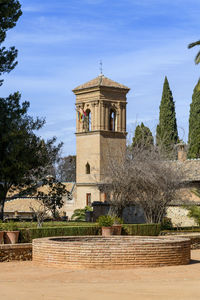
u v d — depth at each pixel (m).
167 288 16.88
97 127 72.19
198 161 51.47
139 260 22.69
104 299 14.76
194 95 70.31
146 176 42.44
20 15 43.25
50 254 23.08
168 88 76.12
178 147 52.84
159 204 43.34
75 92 74.94
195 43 41.59
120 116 74.00
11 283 18.28
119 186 45.62
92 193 71.31
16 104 42.50
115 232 34.75
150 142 50.50
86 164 73.00
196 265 23.95
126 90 74.56
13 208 70.00
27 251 26.16
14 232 28.09
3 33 42.19
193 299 14.80
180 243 24.00
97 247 22.33
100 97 72.25
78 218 63.75
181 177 43.88
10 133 40.53
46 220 50.00
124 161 46.91
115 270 21.84
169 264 23.39
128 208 50.41
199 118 69.31
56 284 18.03
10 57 42.81
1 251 25.39
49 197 49.28
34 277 19.86
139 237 27.25
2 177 41.72
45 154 44.53
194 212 42.34
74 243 22.94
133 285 17.66
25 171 42.34
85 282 18.62
